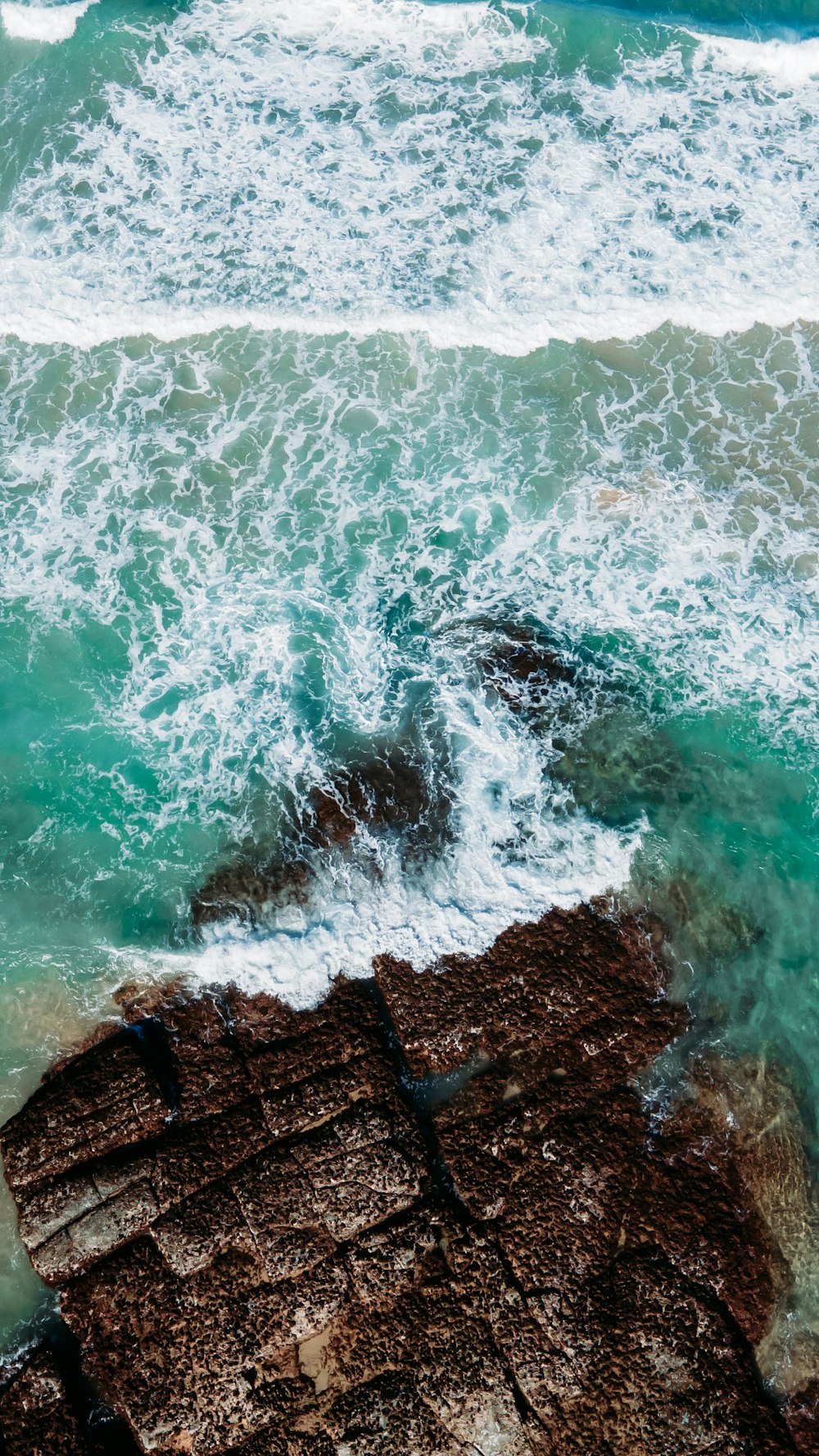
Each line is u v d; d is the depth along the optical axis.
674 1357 8.44
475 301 12.70
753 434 12.29
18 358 12.36
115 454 11.99
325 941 9.85
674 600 11.52
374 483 11.93
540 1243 8.73
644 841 10.39
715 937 10.09
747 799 10.73
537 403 12.36
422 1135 9.11
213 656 11.12
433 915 9.98
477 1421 8.22
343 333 12.57
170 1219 8.72
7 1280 8.84
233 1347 8.41
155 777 10.60
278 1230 8.69
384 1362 8.39
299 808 10.40
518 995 9.68
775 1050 9.70
